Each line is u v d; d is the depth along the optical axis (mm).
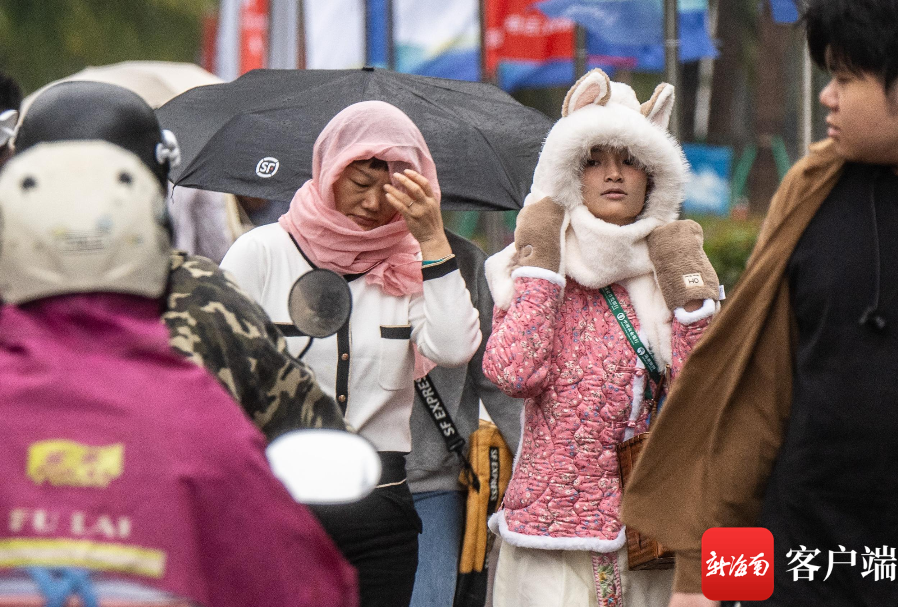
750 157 56062
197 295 7926
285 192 14531
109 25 77250
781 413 8906
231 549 7039
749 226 37531
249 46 38312
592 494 11438
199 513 6977
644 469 9258
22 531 6688
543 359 11352
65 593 6613
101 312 7078
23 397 6863
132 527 6746
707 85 57688
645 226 11648
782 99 56156
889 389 8344
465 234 44594
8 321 7098
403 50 26844
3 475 6742
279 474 7273
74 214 7012
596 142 11547
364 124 11750
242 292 8195
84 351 7031
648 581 11625
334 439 7387
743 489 8930
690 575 9000
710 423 9102
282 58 34312
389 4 26922
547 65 26094
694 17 21297
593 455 11453
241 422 7195
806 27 8672
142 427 6891
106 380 6957
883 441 8375
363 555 11039
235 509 7039
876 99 8312
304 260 11711
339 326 9242
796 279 8750
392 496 11281
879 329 8375
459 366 12172
